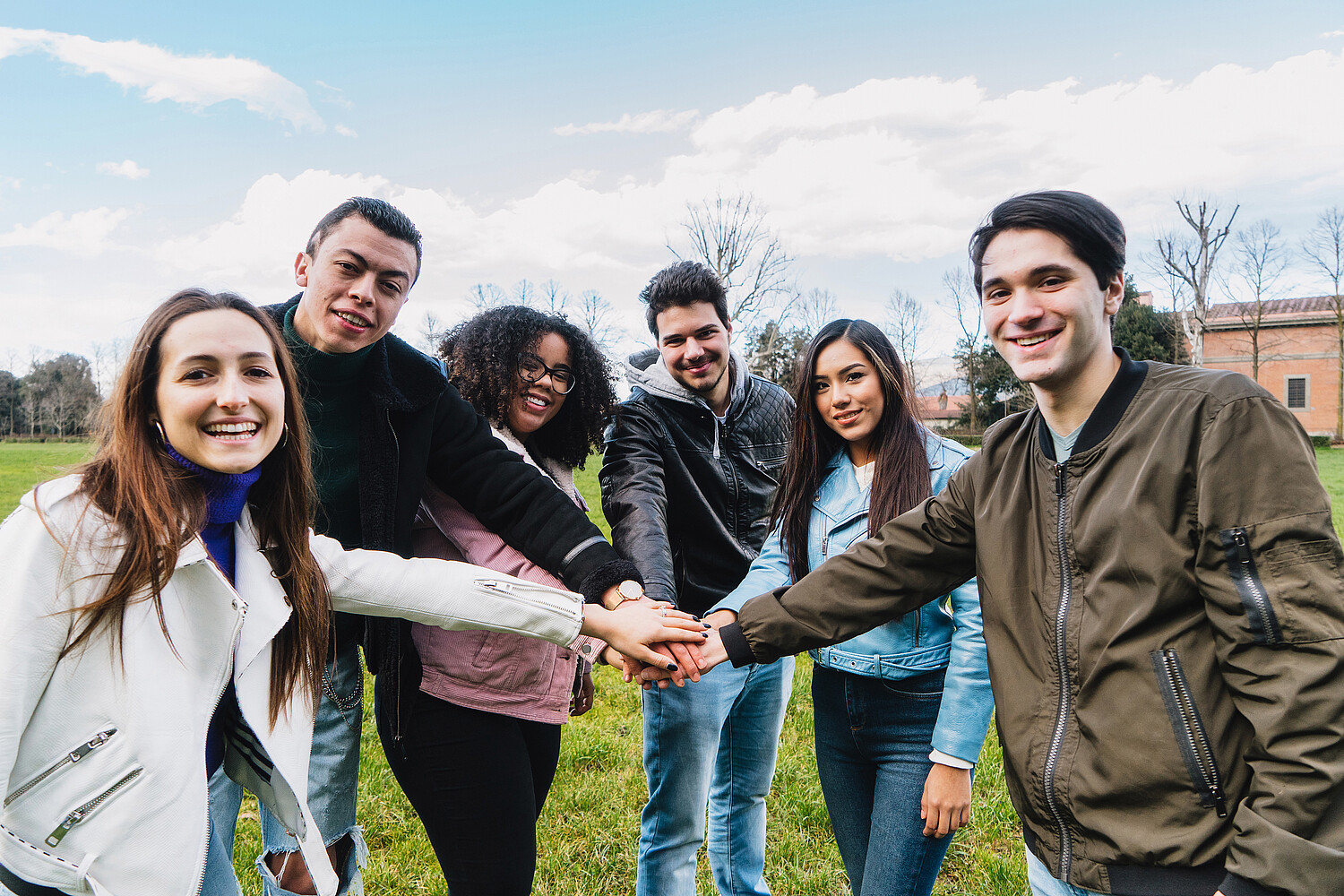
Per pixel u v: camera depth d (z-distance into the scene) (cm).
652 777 253
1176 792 134
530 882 211
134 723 139
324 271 200
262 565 162
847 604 195
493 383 242
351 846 232
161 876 139
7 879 137
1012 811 349
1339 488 1736
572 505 228
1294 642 124
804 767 400
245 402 149
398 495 212
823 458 238
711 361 270
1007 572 160
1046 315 149
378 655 207
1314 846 119
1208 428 136
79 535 137
